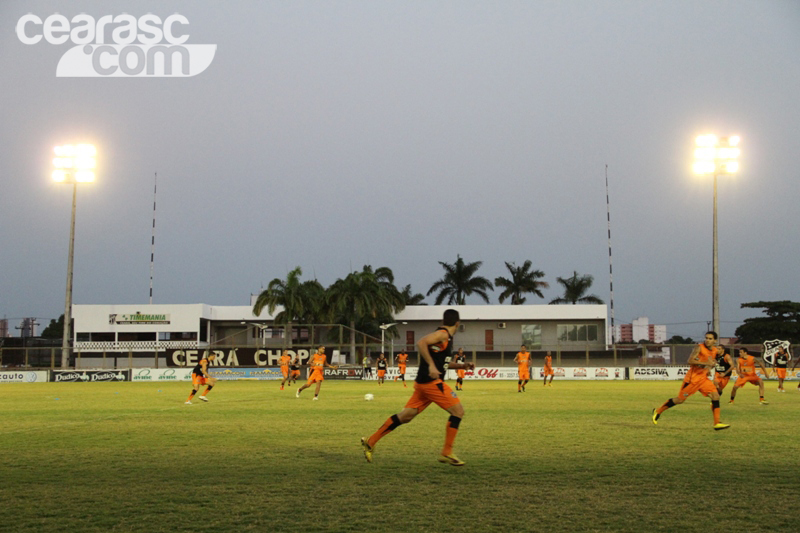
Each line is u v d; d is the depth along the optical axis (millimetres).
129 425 17547
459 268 98750
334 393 34281
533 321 87000
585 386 42281
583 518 7637
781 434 14883
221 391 36938
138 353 81375
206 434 15352
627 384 45812
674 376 55812
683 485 9312
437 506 8180
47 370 54344
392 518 7648
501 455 11914
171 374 55656
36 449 13062
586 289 100500
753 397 29062
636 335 148125
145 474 10312
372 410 22406
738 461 11234
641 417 19109
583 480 9672
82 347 80188
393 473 10242
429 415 19750
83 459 11781
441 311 86500
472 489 9102
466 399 28000
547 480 9672
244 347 57750
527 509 8031
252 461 11422
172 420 18922
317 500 8508
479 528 7262
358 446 13148
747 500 8445
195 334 83125
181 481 9742
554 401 26500
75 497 8758
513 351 85438
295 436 14867
